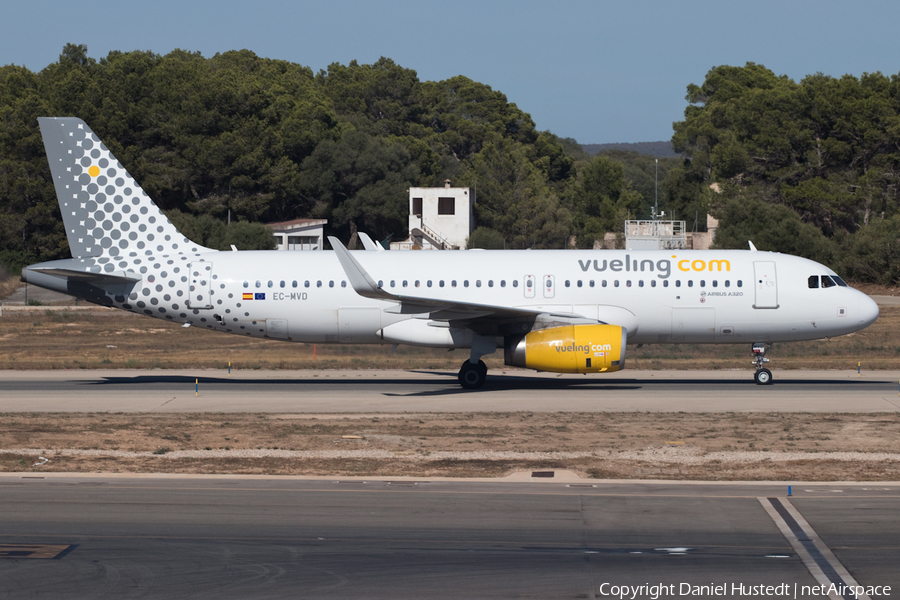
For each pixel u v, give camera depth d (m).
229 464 79.12
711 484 71.44
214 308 133.25
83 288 133.38
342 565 53.03
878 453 82.31
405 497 67.69
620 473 75.38
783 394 123.06
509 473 75.50
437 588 49.53
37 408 111.88
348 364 161.12
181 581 50.53
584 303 129.88
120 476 74.38
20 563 53.31
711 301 129.62
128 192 134.38
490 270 131.88
